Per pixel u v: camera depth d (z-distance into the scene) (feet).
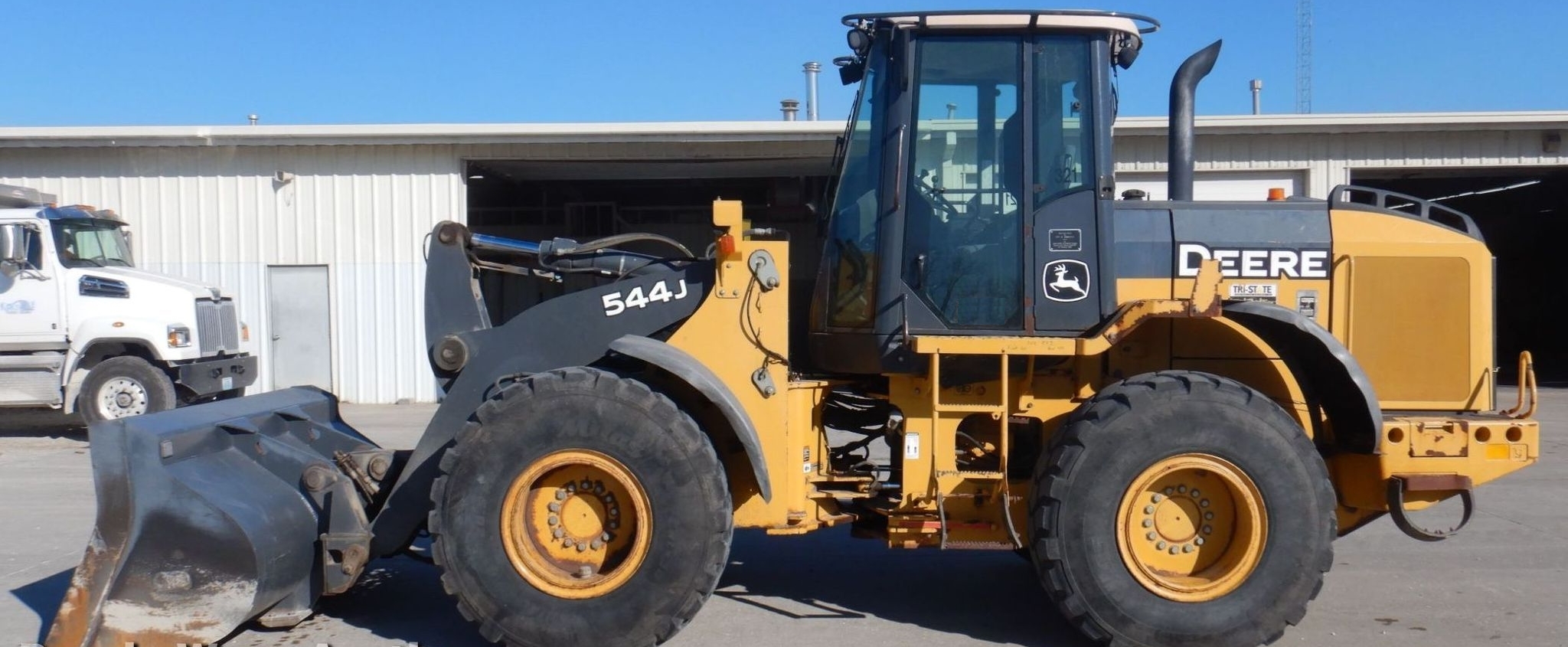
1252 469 14.67
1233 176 50.44
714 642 16.17
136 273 40.37
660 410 14.71
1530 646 16.15
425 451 16.08
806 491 16.42
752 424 15.39
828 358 16.74
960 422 16.12
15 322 39.32
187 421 15.84
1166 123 49.01
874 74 16.52
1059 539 14.82
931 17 15.78
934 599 18.51
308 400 19.01
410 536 16.14
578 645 14.66
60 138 49.24
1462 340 16.57
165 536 14.73
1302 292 16.62
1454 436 15.58
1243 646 14.78
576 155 50.39
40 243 39.27
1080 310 15.78
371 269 51.01
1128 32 16.03
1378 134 50.24
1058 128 15.93
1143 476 14.74
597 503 15.20
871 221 16.30
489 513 14.70
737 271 15.79
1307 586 14.74
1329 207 17.02
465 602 14.75
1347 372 15.08
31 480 31.07
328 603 18.16
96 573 14.76
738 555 21.48
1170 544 15.26
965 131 16.01
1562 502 27.12
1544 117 48.98
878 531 16.93
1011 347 15.43
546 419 14.69
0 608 18.07
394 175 50.70
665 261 17.01
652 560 14.62
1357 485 16.11
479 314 16.66
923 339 15.42
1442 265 16.63
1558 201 69.97
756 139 48.98
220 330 42.42
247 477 15.87
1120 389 15.01
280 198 50.96
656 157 50.34
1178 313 14.88
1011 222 15.93
